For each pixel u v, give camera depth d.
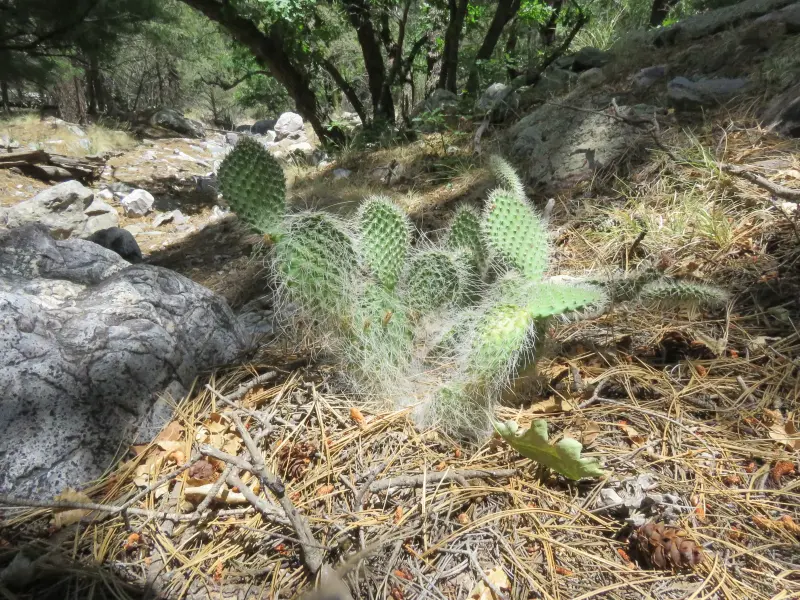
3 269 2.20
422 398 1.97
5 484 1.64
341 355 2.03
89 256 2.38
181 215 8.57
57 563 1.47
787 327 2.17
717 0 6.77
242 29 7.98
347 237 1.96
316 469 1.73
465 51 10.16
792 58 3.77
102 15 7.25
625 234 2.96
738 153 3.28
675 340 2.23
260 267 4.14
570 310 1.71
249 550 1.54
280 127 14.59
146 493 1.61
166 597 1.43
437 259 2.08
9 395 1.70
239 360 2.26
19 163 10.26
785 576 1.39
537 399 2.01
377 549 1.48
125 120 17.41
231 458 1.52
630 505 1.55
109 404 1.83
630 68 4.93
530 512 1.58
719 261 2.58
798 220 2.62
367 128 7.71
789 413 1.81
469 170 4.80
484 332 1.69
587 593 1.37
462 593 1.41
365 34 8.35
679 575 1.41
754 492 1.59
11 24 6.83
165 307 2.15
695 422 1.83
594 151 3.88
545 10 8.34
